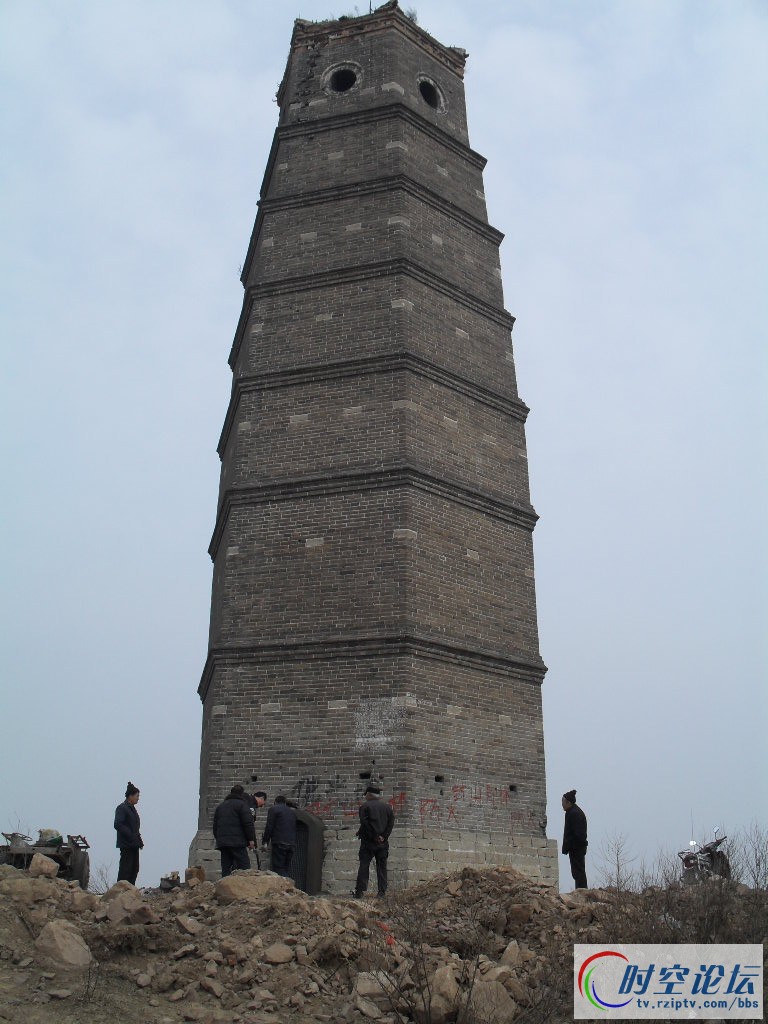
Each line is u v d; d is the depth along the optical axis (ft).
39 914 45.37
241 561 85.92
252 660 81.97
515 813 81.00
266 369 93.35
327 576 83.41
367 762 76.59
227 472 98.53
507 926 52.65
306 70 110.83
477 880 59.93
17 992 39.65
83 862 66.28
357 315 93.61
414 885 70.90
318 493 86.33
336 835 75.05
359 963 44.88
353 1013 40.96
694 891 50.67
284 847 64.54
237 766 79.10
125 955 44.11
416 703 78.02
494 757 81.46
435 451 88.38
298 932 45.98
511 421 96.43
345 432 88.43
